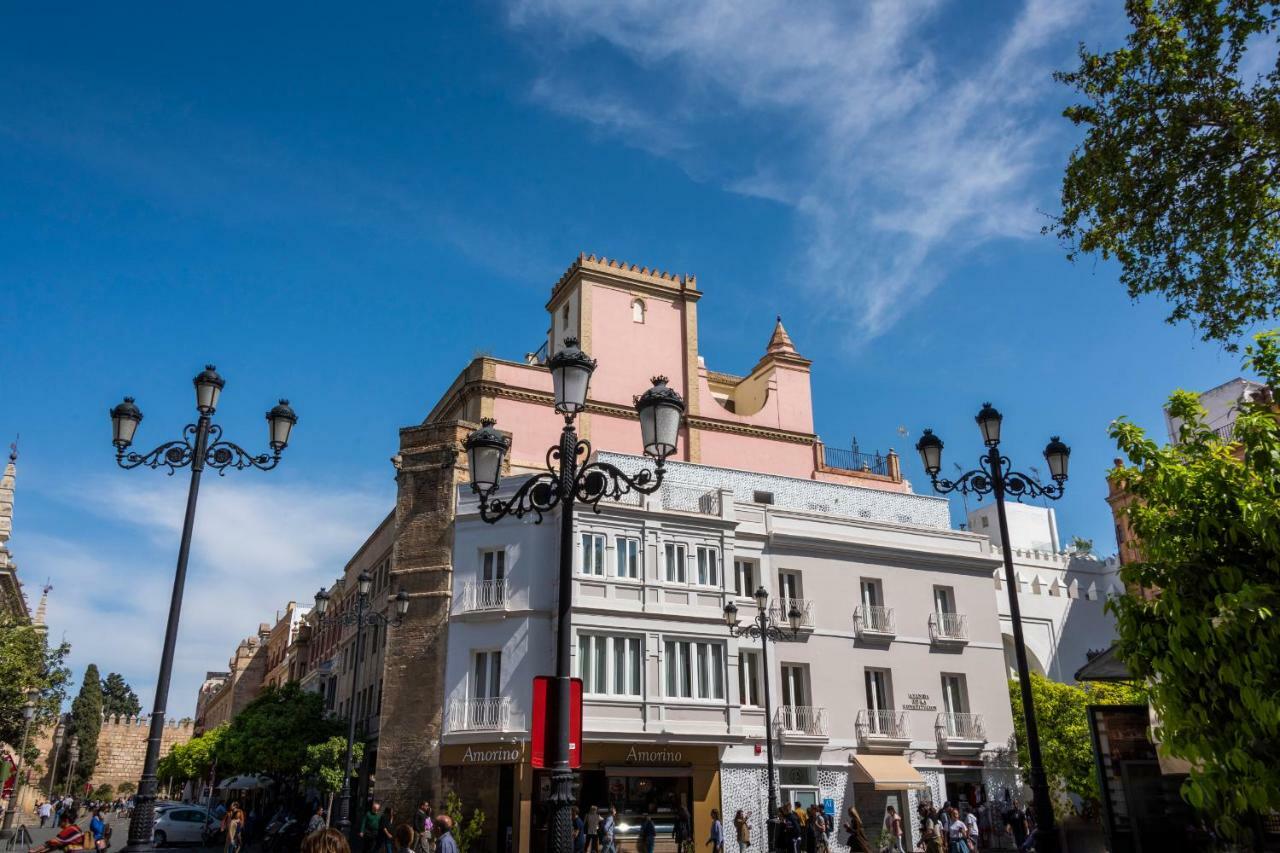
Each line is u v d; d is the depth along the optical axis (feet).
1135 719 31.73
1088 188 41.70
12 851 116.57
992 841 109.19
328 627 177.68
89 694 291.79
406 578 107.86
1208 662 26.03
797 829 83.15
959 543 127.85
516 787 93.15
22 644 119.96
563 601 33.99
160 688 44.86
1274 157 37.06
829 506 130.82
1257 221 38.11
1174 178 39.17
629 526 105.19
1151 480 29.91
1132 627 29.19
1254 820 25.98
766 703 88.38
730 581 108.47
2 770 139.54
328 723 129.70
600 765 95.76
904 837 108.88
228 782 149.48
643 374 137.69
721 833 90.27
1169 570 28.17
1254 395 30.17
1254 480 27.37
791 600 113.91
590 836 86.43
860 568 119.65
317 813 103.19
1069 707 115.96
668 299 144.56
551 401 129.18
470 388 126.62
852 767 109.29
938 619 121.60
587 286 138.51
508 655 98.53
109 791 284.20
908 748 112.98
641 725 97.50
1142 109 39.58
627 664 100.22
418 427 115.24
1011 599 47.93
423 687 102.06
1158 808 30.37
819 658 112.68
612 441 131.75
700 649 104.37
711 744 100.68
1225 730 25.80
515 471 122.42
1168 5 39.32
